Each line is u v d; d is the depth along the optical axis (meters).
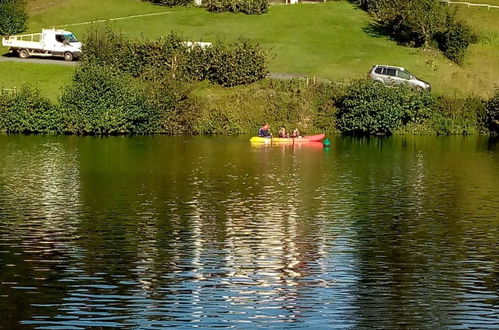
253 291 34.25
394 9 112.94
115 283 34.97
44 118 82.06
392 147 78.31
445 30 108.75
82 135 82.38
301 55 105.75
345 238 42.50
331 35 114.25
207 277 35.88
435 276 36.44
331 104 88.94
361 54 107.56
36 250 39.50
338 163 67.12
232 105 87.06
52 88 89.94
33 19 119.75
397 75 93.19
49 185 55.31
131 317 31.36
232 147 75.75
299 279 35.81
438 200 52.41
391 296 33.84
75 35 112.06
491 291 34.56
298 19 121.44
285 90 89.50
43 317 31.25
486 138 87.19
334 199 52.16
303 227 44.62
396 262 38.38
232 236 42.53
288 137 79.44
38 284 34.69
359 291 34.38
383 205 50.66
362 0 128.38
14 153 69.56
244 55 91.94
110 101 82.62
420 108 89.44
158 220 45.72
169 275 36.03
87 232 42.91
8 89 87.62
